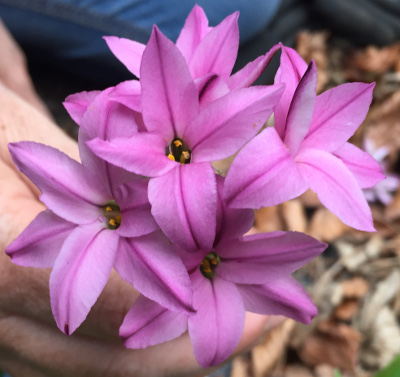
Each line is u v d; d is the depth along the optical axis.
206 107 0.07
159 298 0.07
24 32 0.22
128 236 0.07
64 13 0.22
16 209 0.10
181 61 0.07
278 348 0.22
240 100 0.07
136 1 0.22
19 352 0.12
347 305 0.24
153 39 0.07
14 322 0.11
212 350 0.08
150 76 0.07
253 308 0.08
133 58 0.09
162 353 0.11
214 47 0.08
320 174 0.08
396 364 0.14
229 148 0.07
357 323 0.24
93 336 0.11
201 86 0.08
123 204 0.08
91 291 0.07
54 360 0.12
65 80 0.26
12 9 0.22
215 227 0.07
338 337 0.23
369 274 0.25
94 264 0.07
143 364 0.12
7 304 0.11
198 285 0.08
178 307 0.07
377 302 0.24
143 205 0.07
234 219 0.08
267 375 0.22
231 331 0.08
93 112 0.08
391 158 0.28
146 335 0.08
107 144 0.07
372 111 0.29
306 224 0.25
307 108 0.07
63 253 0.08
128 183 0.07
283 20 0.29
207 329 0.08
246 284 0.08
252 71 0.08
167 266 0.07
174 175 0.07
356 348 0.22
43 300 0.10
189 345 0.11
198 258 0.08
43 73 0.25
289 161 0.07
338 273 0.25
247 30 0.24
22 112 0.13
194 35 0.09
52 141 0.13
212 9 0.23
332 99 0.08
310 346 0.23
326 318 0.23
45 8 0.22
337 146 0.08
